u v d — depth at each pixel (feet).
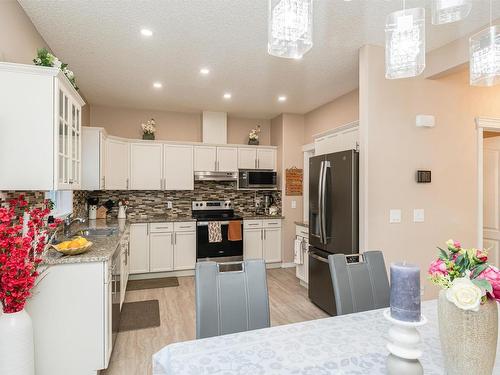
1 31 6.34
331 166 10.77
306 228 13.65
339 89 13.38
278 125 18.10
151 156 16.08
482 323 2.96
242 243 16.30
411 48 4.82
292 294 12.92
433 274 3.44
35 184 6.35
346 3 7.30
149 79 12.27
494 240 12.44
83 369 6.80
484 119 10.75
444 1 4.37
